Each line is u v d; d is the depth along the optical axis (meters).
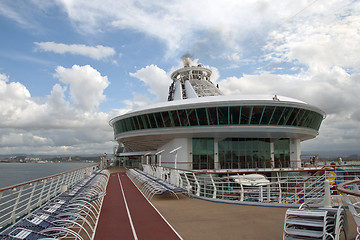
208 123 28.70
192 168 30.80
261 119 28.31
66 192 13.49
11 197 31.19
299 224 5.86
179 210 11.23
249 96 29.30
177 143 31.52
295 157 34.34
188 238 7.41
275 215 9.88
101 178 21.52
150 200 13.98
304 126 30.48
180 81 51.78
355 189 7.52
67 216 8.34
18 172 123.94
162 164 36.69
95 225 8.96
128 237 7.62
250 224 8.71
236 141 32.25
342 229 6.39
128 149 54.44
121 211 11.23
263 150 32.81
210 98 29.88
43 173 117.44
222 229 8.21
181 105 28.66
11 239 6.06
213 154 31.64
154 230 8.27
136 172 32.31
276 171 29.59
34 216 7.99
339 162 33.75
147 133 32.28
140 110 31.92
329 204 9.08
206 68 52.09
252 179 19.08
